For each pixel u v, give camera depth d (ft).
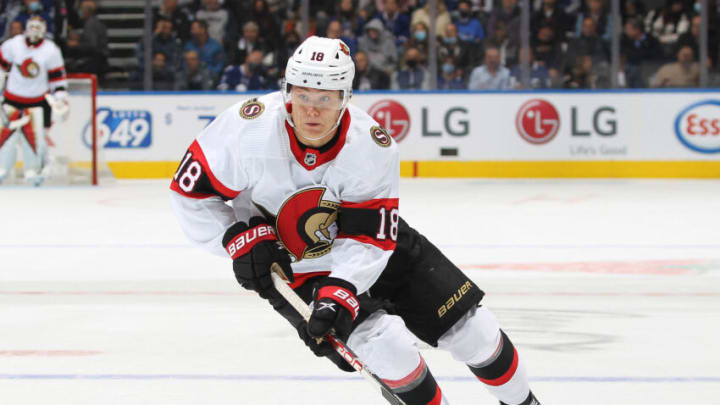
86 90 70.59
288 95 13.38
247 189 14.40
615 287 31.09
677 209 54.39
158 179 77.30
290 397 18.63
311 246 14.47
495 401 18.34
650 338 24.03
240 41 78.69
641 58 77.15
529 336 24.21
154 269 34.86
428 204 56.80
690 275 33.35
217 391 19.10
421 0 77.51
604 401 18.48
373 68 78.07
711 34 76.95
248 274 13.69
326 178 13.79
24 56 66.13
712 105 75.31
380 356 13.69
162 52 79.10
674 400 18.57
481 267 34.88
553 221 48.88
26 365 21.33
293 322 14.24
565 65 77.25
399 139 76.79
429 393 14.17
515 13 76.84
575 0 76.79
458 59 77.61
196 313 27.25
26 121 67.21
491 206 55.77
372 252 13.64
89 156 71.15
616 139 75.97
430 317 14.34
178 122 76.84
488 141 76.28
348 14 78.07
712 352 22.63
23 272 34.30
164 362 21.57
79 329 25.20
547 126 75.97
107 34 79.82
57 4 79.36
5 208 55.57
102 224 48.24
